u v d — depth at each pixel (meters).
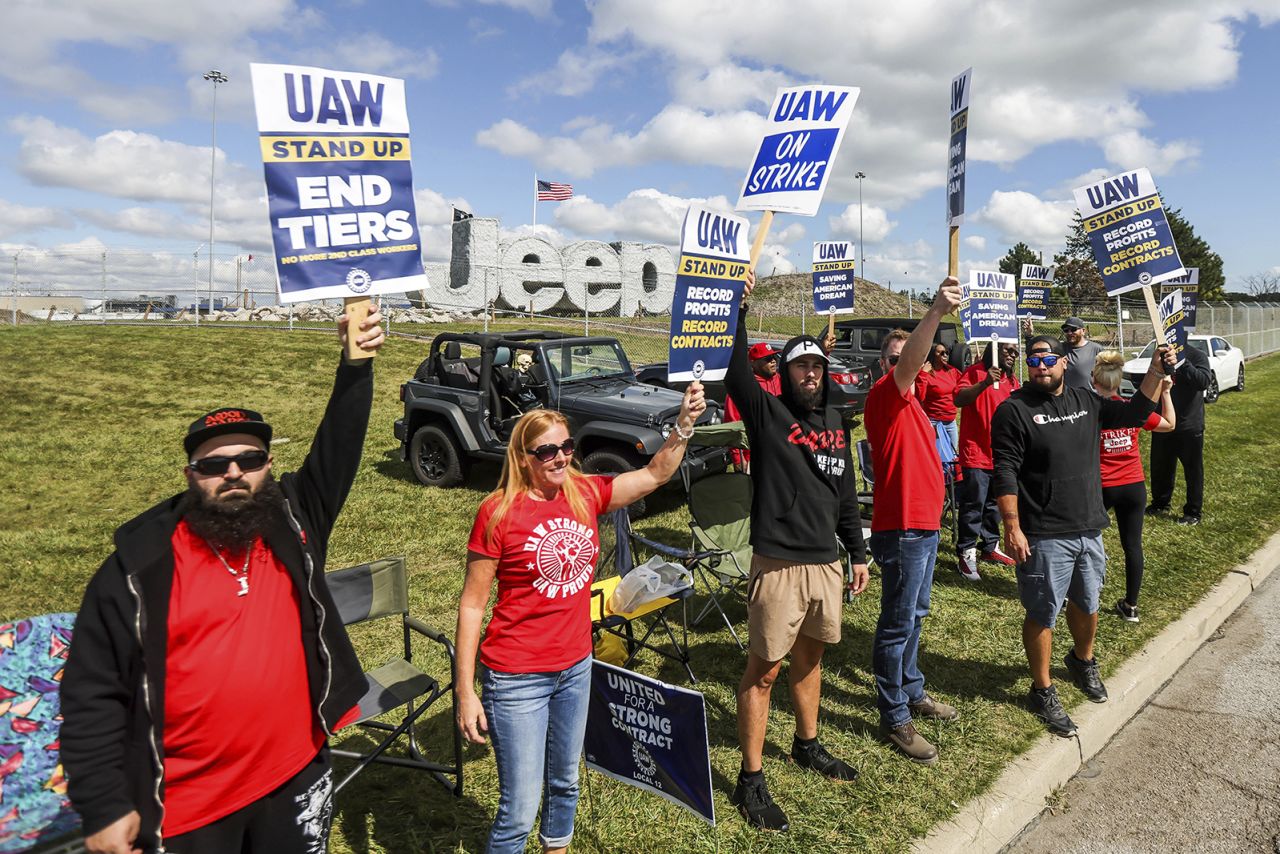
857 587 3.46
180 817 1.77
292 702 1.91
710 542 4.96
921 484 3.46
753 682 3.11
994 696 4.18
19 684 2.65
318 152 2.08
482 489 8.73
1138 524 5.01
